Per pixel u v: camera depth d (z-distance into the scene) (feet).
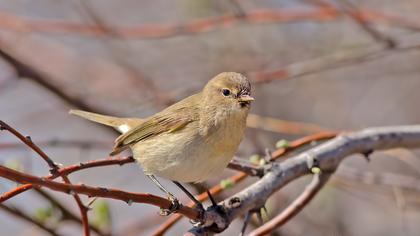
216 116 27.81
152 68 45.65
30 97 47.67
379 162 47.98
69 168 21.36
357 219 45.27
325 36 44.57
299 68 37.47
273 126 39.50
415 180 36.68
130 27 38.88
